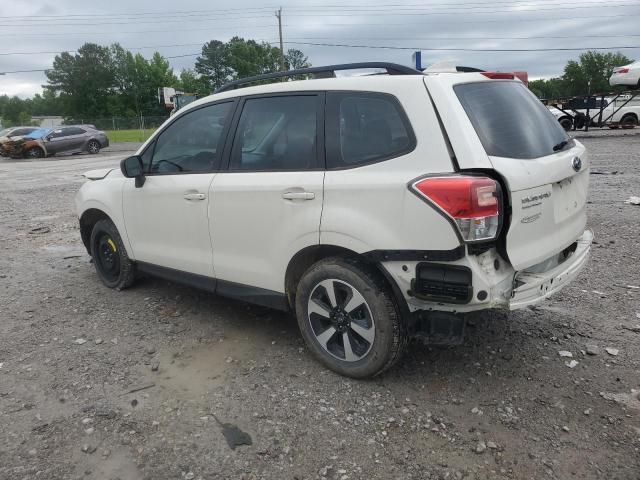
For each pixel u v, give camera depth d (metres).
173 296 5.13
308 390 3.42
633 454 2.77
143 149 4.68
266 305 3.89
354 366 3.46
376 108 3.27
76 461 2.83
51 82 102.12
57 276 5.96
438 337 3.19
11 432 3.08
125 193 4.81
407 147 3.10
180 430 3.06
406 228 3.02
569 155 3.49
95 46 101.19
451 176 2.91
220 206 3.94
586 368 3.60
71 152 28.16
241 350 4.00
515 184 2.94
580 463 2.72
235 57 102.44
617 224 7.34
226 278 4.09
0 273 6.15
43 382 3.62
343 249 3.37
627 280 5.18
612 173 11.90
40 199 12.34
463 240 2.85
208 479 2.68
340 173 3.33
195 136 4.27
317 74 3.74
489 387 3.40
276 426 3.07
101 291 5.37
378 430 3.01
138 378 3.65
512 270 3.08
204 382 3.57
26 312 4.87
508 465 2.72
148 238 4.70
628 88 22.00
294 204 3.49
